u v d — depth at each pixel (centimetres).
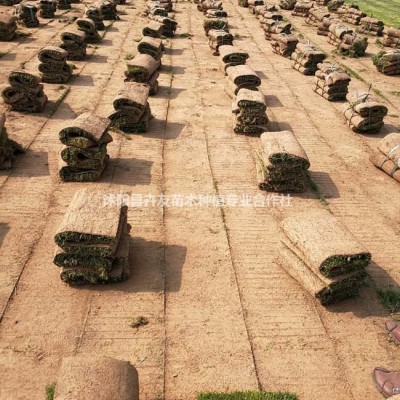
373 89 2262
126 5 3756
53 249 1048
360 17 3606
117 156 1468
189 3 4106
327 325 902
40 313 879
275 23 2978
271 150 1273
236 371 795
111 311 896
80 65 2291
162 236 1120
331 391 773
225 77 2241
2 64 2177
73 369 632
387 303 959
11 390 734
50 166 1381
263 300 950
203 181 1366
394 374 787
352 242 932
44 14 3084
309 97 2120
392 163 1452
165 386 761
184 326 875
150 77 1936
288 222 1015
